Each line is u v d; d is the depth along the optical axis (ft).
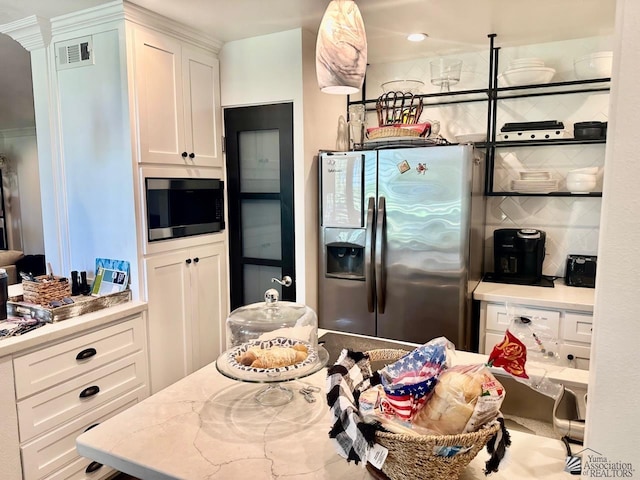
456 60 10.71
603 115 9.53
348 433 2.94
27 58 10.58
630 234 2.02
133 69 7.85
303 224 9.48
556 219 10.12
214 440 3.76
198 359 9.66
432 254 8.58
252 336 4.85
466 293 8.46
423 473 2.84
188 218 9.23
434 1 7.63
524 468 3.43
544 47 9.94
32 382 6.56
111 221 8.38
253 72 9.57
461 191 8.25
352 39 5.22
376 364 4.97
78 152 8.57
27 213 22.11
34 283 7.41
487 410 2.89
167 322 8.84
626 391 2.11
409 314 8.90
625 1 1.96
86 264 8.83
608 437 2.17
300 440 3.76
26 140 21.49
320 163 9.46
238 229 10.28
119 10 7.59
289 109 9.33
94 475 7.50
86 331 7.28
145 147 8.16
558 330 8.36
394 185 8.79
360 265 9.69
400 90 9.99
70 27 8.22
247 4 7.67
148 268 8.33
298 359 4.33
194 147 9.31
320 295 9.91
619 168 2.02
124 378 8.00
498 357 3.04
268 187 9.89
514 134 9.59
